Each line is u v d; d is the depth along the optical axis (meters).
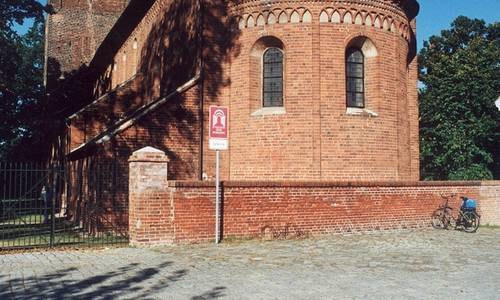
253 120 17.84
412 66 21.38
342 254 11.65
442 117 29.67
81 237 15.58
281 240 13.73
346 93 18.12
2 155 53.84
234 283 8.62
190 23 19.59
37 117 37.41
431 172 32.12
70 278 9.01
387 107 18.33
